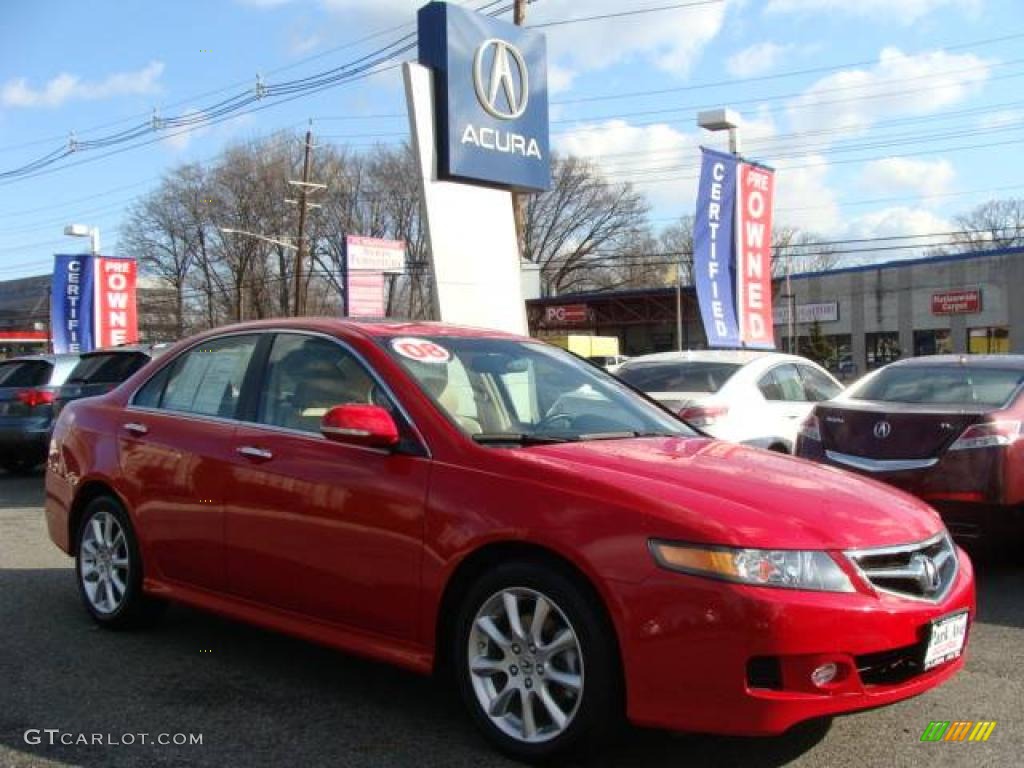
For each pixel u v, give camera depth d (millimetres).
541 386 4719
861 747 3779
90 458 5398
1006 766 3623
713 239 15148
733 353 9727
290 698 4289
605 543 3357
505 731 3611
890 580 3438
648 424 4746
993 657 4977
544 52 12422
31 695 4316
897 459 6879
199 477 4719
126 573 5211
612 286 76625
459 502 3727
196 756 3658
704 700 3189
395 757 3660
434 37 11250
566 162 73000
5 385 13461
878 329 48938
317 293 67375
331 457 4199
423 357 4445
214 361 5109
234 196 66750
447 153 11188
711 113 15914
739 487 3602
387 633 3951
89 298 27016
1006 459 6578
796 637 3143
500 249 11945
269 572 4359
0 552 7715
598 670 3357
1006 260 44844
